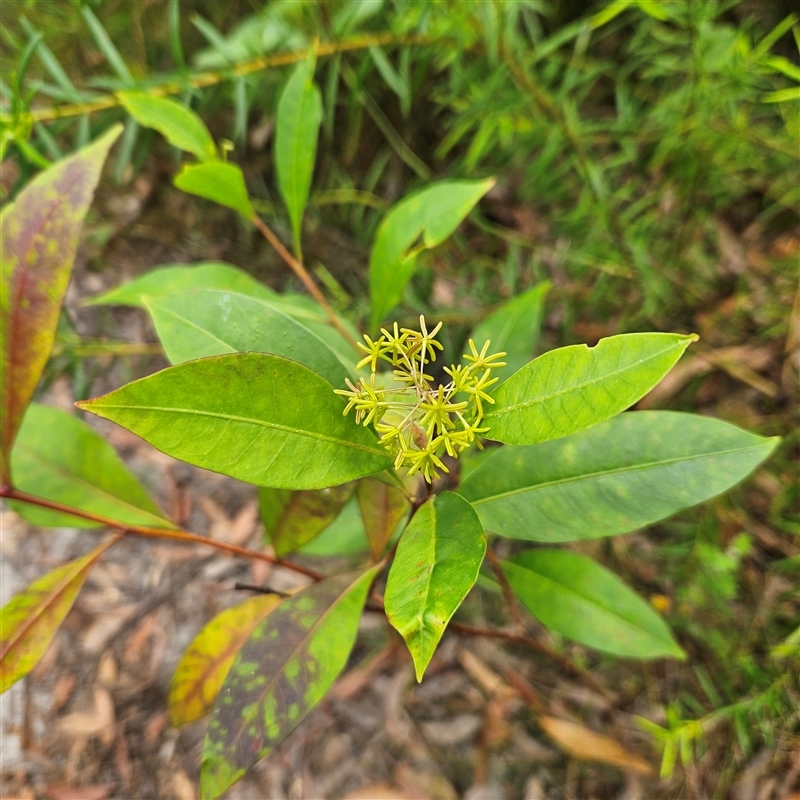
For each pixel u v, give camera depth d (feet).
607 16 1.11
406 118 1.90
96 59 1.59
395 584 0.61
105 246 2.08
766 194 1.59
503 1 1.10
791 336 1.59
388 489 0.89
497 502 0.83
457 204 0.97
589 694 1.60
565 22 1.70
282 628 0.81
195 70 1.32
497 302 1.60
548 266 1.91
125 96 0.97
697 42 1.20
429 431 0.63
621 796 1.49
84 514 0.94
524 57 1.31
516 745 1.58
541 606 1.08
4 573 1.75
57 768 1.55
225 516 1.87
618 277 1.63
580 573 1.08
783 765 1.29
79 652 1.69
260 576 1.78
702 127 1.35
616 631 1.05
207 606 1.75
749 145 1.46
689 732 1.16
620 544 1.64
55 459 1.03
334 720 1.63
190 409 0.62
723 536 1.55
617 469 0.80
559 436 0.59
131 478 1.04
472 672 1.67
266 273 2.12
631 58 1.63
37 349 0.83
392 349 0.65
